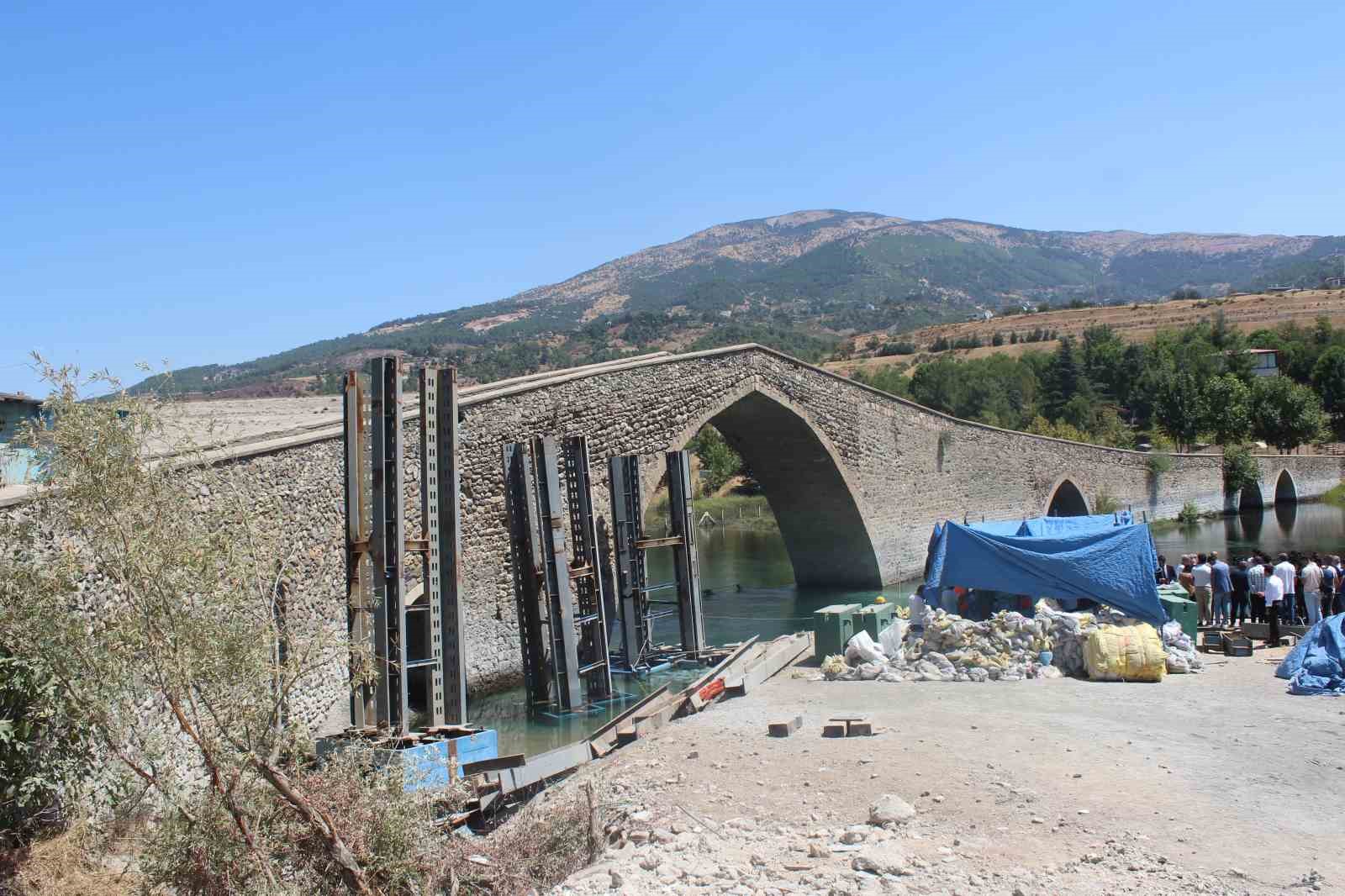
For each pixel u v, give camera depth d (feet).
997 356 315.58
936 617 56.95
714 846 29.45
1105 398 276.41
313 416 75.00
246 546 28.81
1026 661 53.31
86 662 26.50
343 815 26.96
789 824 31.35
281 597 45.24
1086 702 45.83
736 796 34.24
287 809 26.71
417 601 58.34
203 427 46.57
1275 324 368.27
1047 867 26.91
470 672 64.13
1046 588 60.54
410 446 59.62
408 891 26.84
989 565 62.34
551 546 59.41
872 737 40.55
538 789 40.96
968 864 27.32
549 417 71.72
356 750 30.78
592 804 32.45
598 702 61.77
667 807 33.45
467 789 36.42
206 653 26.09
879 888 25.80
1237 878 25.98
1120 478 174.60
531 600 60.44
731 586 125.59
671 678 67.21
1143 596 58.34
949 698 47.62
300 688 45.27
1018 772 35.19
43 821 28.94
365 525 45.34
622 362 80.53
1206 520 192.54
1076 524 77.46
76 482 26.63
